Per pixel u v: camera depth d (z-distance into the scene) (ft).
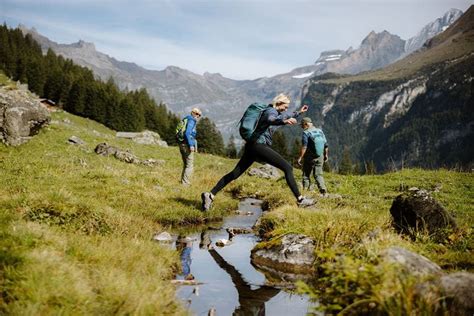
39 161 55.77
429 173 73.82
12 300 15.01
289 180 35.17
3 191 36.22
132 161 76.48
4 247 17.65
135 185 47.06
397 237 24.71
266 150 34.55
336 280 17.02
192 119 52.80
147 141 167.63
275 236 29.73
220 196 51.24
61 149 72.23
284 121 32.71
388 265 16.06
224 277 23.56
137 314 16.20
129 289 17.89
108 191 43.27
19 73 453.58
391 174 74.43
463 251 23.32
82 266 19.99
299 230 29.45
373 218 30.78
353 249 22.76
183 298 19.98
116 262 22.16
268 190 60.08
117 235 28.32
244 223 39.83
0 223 21.24
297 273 24.50
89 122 387.55
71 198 30.78
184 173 53.52
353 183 65.92
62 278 16.87
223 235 34.60
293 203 43.60
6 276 15.78
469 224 29.96
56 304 15.48
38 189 38.60
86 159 67.15
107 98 415.44
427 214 26.13
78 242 23.09
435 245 23.97
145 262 23.17
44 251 18.51
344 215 32.17
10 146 66.90
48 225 25.55
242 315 18.06
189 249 29.68
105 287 17.63
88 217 29.14
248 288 21.76
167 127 452.35
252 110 34.53
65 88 430.20
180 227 36.96
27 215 27.20
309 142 49.29
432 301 14.52
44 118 76.84
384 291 15.03
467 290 14.42
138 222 33.60
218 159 122.42
